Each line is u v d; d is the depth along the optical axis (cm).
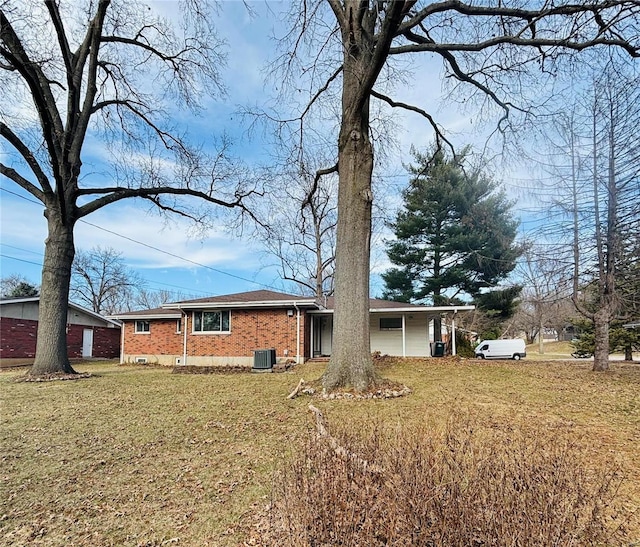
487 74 1018
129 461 498
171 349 2048
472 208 2186
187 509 377
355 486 227
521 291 2325
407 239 2561
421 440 270
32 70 1052
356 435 319
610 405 738
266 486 411
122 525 353
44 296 1230
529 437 423
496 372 1203
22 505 391
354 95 874
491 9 855
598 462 433
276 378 1173
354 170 880
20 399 880
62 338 1247
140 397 895
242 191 1606
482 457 241
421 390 875
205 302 1762
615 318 1476
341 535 208
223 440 567
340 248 878
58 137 1229
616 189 1297
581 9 728
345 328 847
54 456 519
